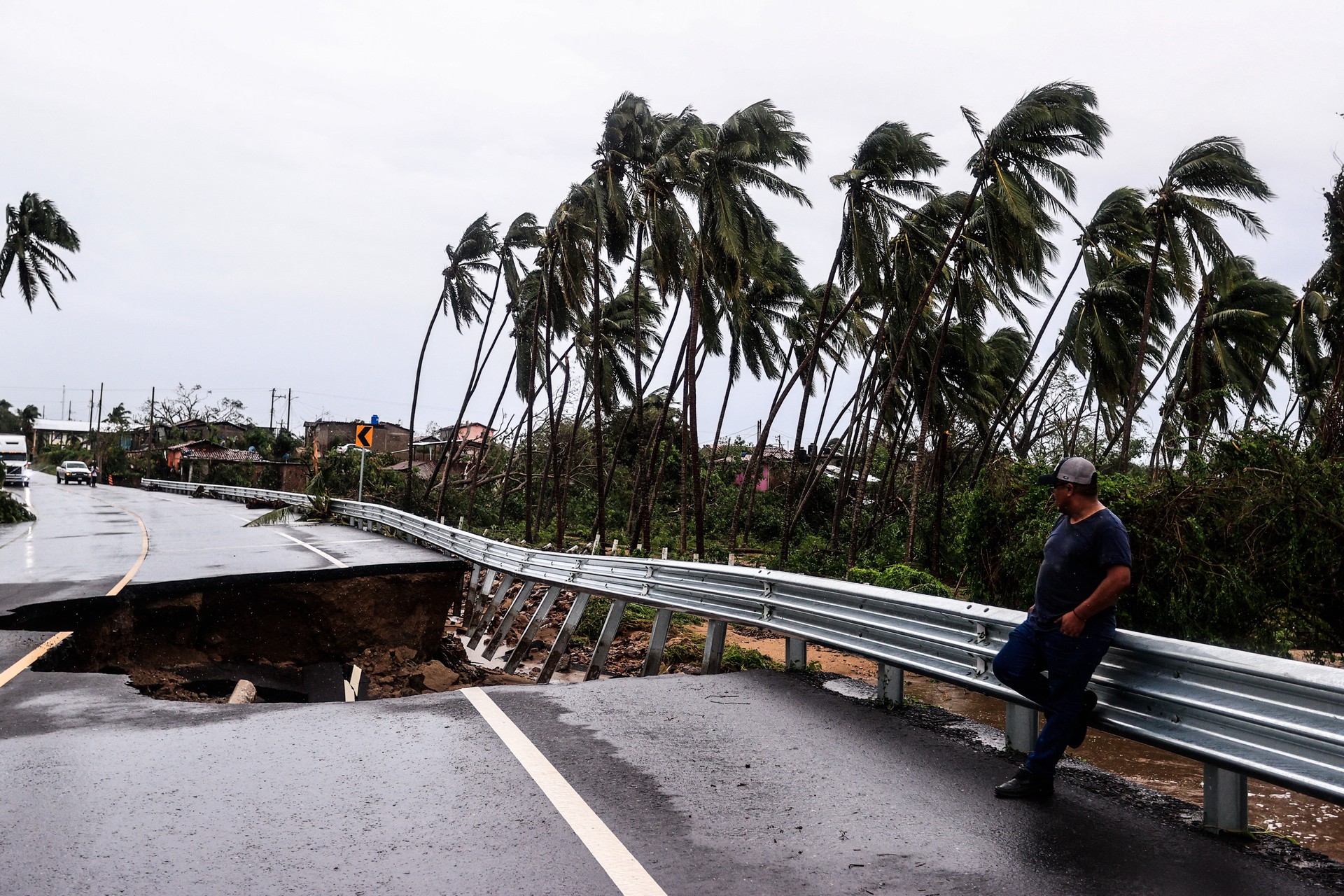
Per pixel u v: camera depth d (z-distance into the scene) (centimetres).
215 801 443
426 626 1516
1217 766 399
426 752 527
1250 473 1416
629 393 4219
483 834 399
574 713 622
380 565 1495
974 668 538
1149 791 459
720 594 840
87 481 6512
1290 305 3194
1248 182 2538
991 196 2336
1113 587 419
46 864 365
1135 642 433
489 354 4025
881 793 454
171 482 6084
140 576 1369
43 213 3297
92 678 739
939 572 2694
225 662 1296
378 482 4038
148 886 345
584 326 3984
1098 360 2977
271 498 4009
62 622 1143
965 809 431
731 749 533
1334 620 1441
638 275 2892
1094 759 879
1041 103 2275
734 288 2748
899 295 2755
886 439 4734
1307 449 1473
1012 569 1636
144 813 425
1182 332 3372
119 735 566
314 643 1420
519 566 1516
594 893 339
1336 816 704
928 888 345
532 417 3650
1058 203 2452
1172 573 1398
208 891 341
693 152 2498
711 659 858
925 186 2670
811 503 4566
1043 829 405
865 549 3612
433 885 346
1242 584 1348
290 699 1229
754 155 2519
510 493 4825
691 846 386
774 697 664
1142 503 1441
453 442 3888
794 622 743
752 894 339
